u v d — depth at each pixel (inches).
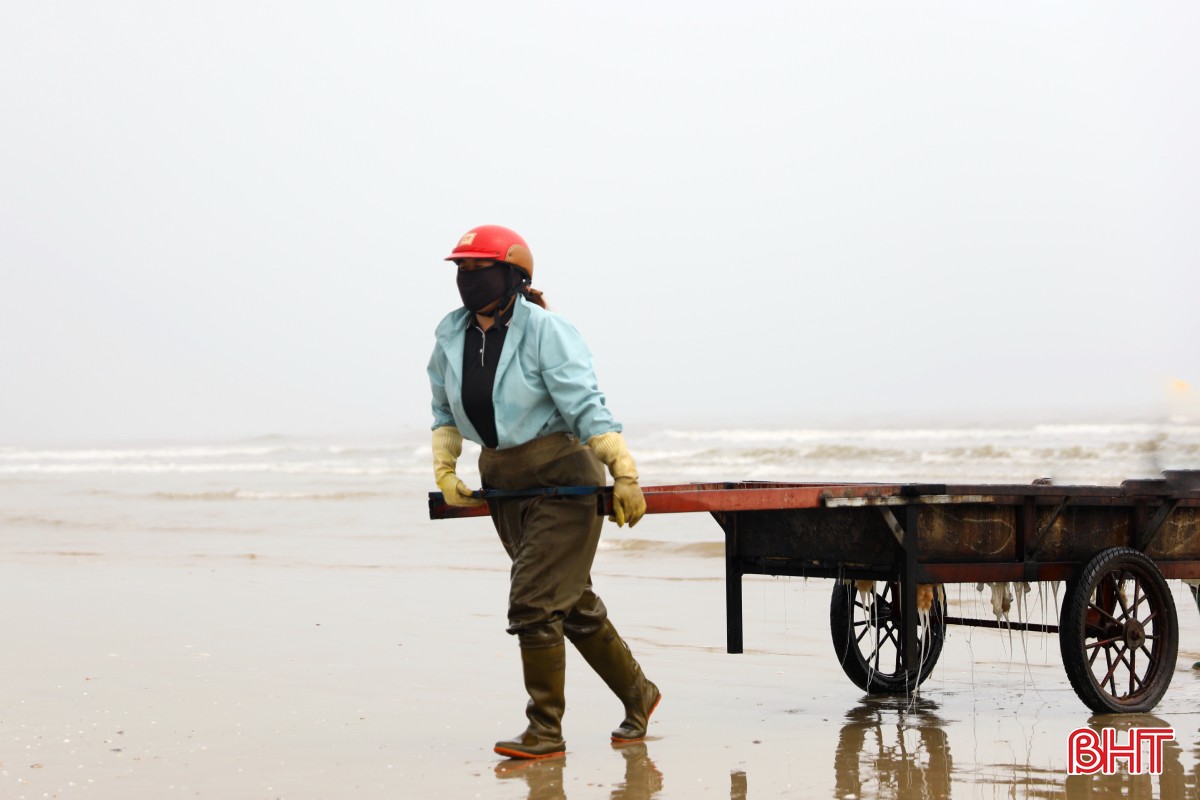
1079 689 214.1
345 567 504.1
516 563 185.2
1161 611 222.8
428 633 329.7
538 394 181.0
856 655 236.4
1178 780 172.9
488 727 215.0
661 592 406.6
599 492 179.6
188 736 207.5
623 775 178.2
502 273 182.4
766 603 375.6
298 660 287.9
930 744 196.4
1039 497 213.3
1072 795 166.2
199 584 447.8
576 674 269.6
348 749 197.5
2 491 1204.5
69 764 187.3
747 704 233.3
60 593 422.6
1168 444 765.3
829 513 213.2
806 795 167.2
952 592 368.5
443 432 199.0
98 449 2886.3
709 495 186.1
